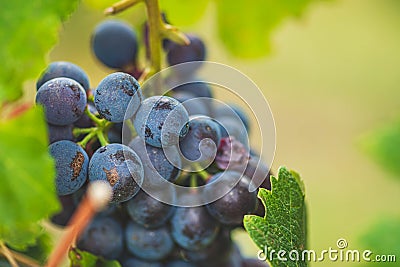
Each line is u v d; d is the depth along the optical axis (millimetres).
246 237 483
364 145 555
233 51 558
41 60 364
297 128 1189
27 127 354
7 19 363
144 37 470
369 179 1114
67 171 386
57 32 365
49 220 421
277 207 407
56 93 389
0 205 351
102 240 420
